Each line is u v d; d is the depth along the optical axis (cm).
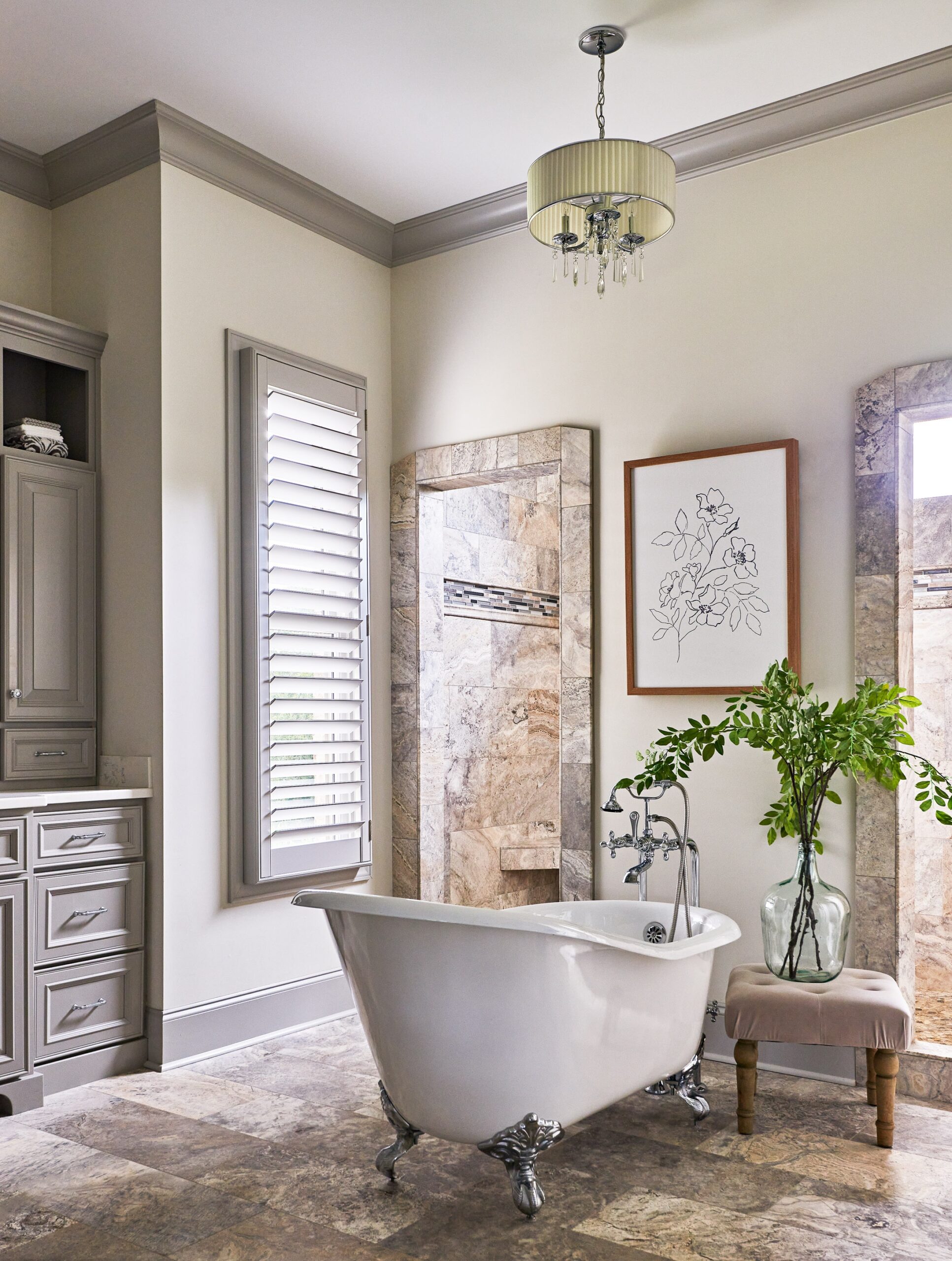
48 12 288
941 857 437
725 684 344
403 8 287
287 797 370
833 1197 241
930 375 308
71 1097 306
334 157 370
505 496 538
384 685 425
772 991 277
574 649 376
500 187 393
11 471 330
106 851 324
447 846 488
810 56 309
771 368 343
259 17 291
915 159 319
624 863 366
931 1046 313
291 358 380
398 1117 252
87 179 363
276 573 366
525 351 398
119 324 354
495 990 229
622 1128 283
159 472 340
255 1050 353
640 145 282
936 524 445
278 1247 220
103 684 354
